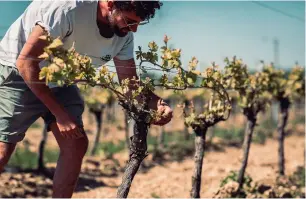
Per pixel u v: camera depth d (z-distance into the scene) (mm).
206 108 4699
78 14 3125
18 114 3465
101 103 8594
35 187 5992
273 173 7012
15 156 7855
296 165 7629
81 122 3572
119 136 11953
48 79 2887
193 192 4543
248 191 5711
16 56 3348
